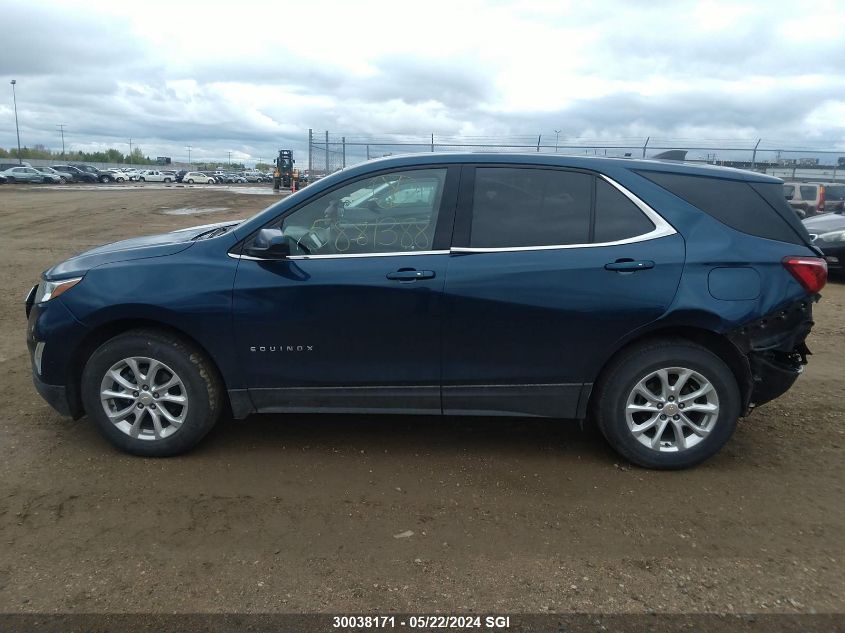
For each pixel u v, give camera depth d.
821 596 2.74
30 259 11.73
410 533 3.19
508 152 3.87
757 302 3.63
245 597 2.71
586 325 3.63
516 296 3.61
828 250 10.50
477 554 3.03
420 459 4.00
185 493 3.54
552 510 3.42
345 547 3.07
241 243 3.78
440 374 3.75
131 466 3.84
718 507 3.46
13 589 2.74
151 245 4.00
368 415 4.69
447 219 3.72
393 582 2.82
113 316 3.74
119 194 35.28
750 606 2.67
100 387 3.84
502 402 3.79
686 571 2.91
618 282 3.61
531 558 3.00
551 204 3.74
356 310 3.67
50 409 4.67
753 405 3.93
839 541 3.16
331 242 3.76
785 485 3.71
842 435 4.40
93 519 3.28
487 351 3.70
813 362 6.10
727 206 3.77
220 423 4.51
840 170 20.86
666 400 3.77
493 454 4.08
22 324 7.12
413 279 3.63
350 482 3.70
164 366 3.80
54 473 3.74
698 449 3.79
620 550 3.06
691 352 3.68
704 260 3.62
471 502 3.50
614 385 3.75
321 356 3.75
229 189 50.66
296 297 3.67
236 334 3.73
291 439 4.26
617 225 3.70
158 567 2.90
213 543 3.09
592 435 4.38
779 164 20.81
